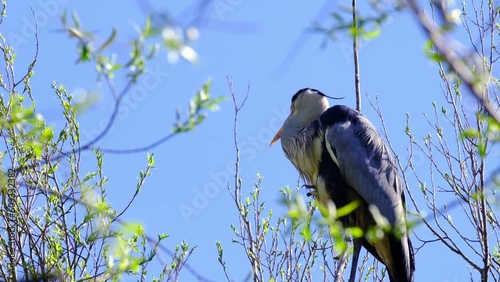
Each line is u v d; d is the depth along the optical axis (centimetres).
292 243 1189
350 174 1332
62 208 1144
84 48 649
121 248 941
